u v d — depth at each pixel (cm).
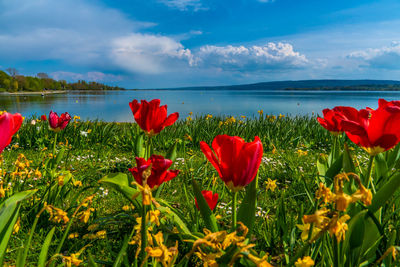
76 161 527
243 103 5431
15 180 295
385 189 133
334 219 84
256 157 121
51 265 127
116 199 336
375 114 141
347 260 133
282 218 215
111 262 162
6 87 13225
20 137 662
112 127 761
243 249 84
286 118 1045
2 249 112
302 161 565
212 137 750
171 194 362
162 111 226
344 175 86
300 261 92
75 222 257
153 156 114
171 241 155
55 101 6109
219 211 289
